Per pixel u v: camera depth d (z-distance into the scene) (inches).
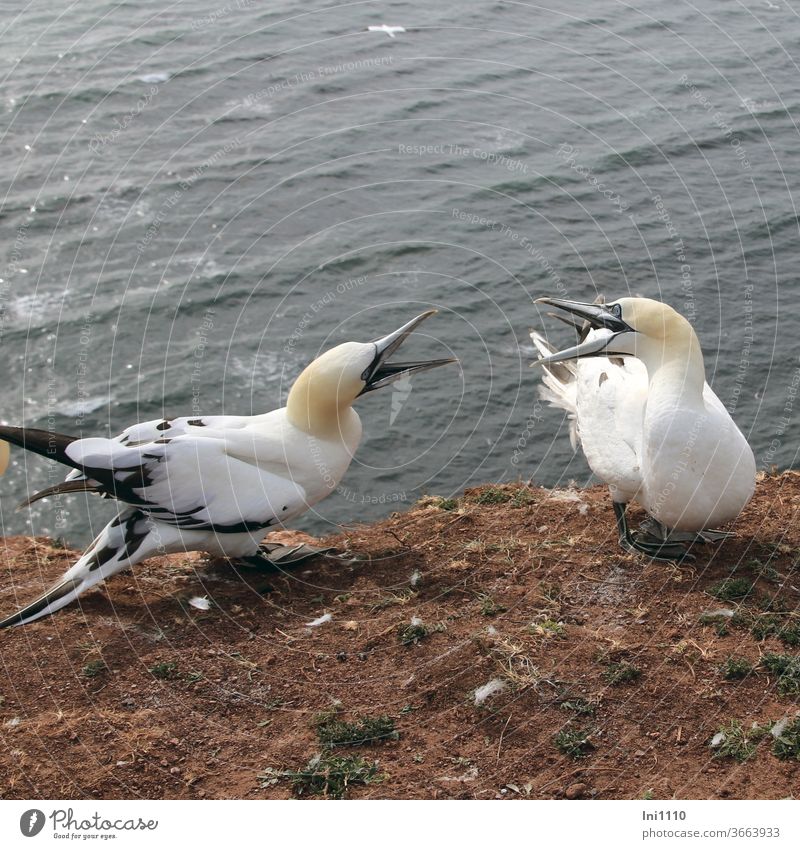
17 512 622.8
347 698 263.7
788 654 267.6
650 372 304.3
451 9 1307.8
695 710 251.9
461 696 261.1
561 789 234.4
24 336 765.3
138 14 1310.3
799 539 320.2
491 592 302.8
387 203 903.7
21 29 1264.8
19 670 278.4
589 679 262.4
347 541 346.3
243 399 707.4
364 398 669.3
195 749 250.5
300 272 816.3
